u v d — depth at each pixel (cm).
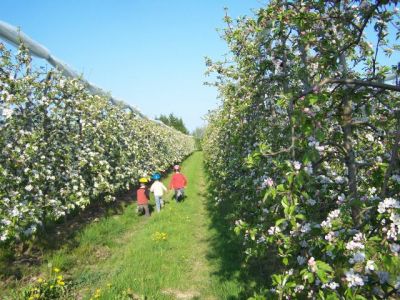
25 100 644
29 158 643
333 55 283
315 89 205
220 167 977
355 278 183
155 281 524
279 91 420
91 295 471
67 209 763
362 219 214
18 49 662
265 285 468
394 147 207
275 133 416
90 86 1080
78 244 695
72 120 841
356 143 336
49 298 460
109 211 990
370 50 333
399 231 175
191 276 558
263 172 417
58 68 832
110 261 629
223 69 566
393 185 232
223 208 959
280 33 310
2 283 504
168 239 734
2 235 562
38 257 609
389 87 199
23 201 631
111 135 1075
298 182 200
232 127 705
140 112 1709
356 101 246
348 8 270
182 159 3253
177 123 6538
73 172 792
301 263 230
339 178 297
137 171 1342
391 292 196
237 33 452
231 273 542
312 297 214
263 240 309
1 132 614
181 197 1292
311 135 223
